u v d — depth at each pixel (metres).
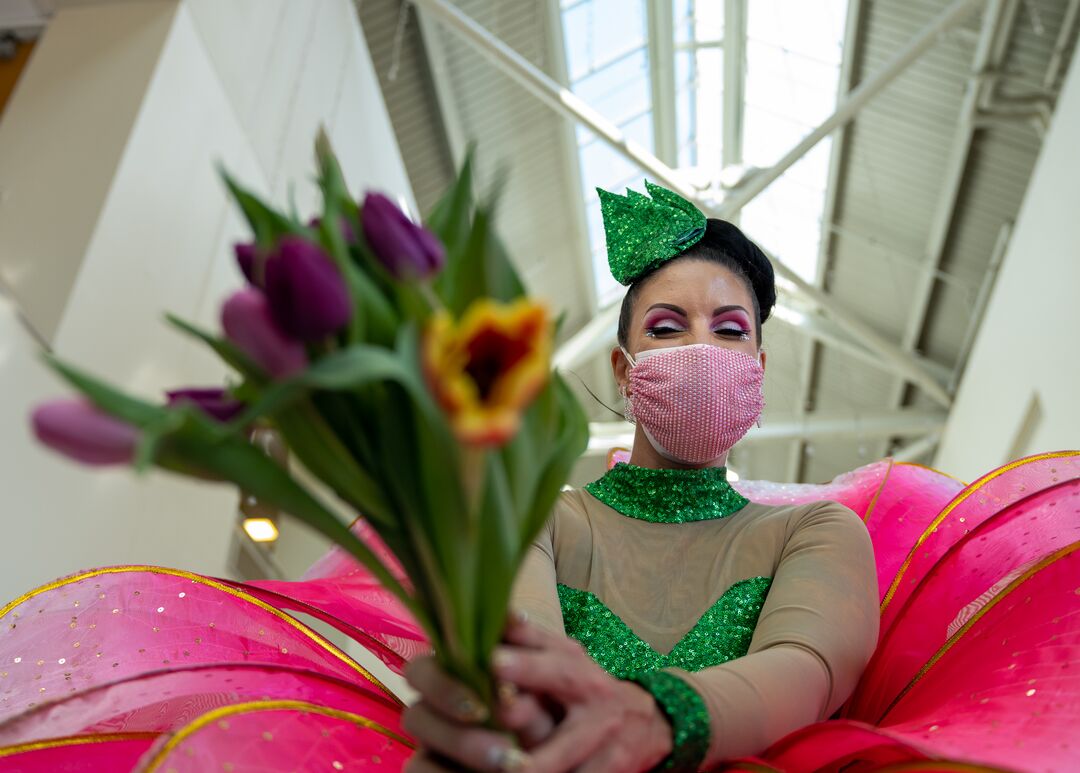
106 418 0.53
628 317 1.59
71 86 4.63
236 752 0.80
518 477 0.65
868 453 13.89
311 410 0.65
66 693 1.03
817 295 11.09
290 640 1.15
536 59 9.52
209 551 5.02
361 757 0.88
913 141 10.00
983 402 10.28
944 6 8.72
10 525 3.34
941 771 0.75
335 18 7.41
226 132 5.34
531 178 10.38
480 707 0.69
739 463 14.97
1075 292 7.50
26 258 4.04
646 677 0.90
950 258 10.95
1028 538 1.26
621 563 1.33
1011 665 1.02
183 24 4.92
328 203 0.66
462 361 0.51
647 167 9.40
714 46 10.34
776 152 11.23
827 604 1.14
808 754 0.93
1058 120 8.23
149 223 4.50
